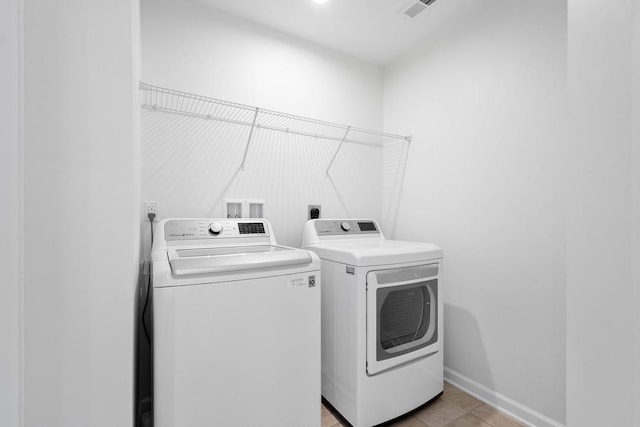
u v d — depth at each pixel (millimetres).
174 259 1152
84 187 791
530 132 1591
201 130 1836
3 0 571
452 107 2029
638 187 518
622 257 540
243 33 1980
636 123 521
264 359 1221
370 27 2082
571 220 628
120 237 829
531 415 1554
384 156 2623
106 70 810
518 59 1646
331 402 1684
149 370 1563
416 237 2299
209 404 1099
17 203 600
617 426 547
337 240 2082
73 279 783
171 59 1740
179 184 1766
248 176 1997
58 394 770
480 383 1813
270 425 1232
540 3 1551
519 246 1636
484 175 1820
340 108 2402
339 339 1617
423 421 1611
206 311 1099
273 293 1249
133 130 889
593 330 586
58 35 761
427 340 1708
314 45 2279
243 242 1695
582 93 609
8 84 582
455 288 1984
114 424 827
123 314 835
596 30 587
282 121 2129
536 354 1553
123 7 829
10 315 596
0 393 591
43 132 748
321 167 2314
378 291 1527
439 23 2041
